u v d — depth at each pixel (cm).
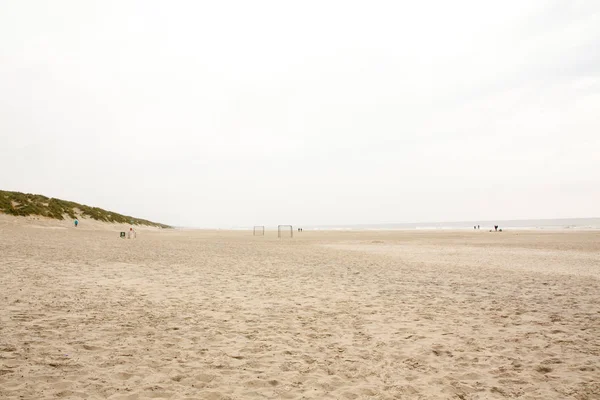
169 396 355
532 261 1653
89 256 1496
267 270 1277
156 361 442
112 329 557
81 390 358
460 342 542
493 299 845
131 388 368
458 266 1461
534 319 672
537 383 407
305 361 460
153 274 1109
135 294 813
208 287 930
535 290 957
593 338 566
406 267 1419
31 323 564
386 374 425
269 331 579
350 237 4191
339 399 363
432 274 1234
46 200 4488
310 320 648
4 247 1634
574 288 988
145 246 2244
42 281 902
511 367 452
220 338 539
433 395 375
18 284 846
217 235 4997
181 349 488
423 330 599
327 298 833
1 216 3481
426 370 438
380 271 1295
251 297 827
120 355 456
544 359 479
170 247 2244
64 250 1683
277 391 375
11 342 480
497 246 2553
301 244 2877
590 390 390
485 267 1435
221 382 392
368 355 485
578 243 2738
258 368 434
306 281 1060
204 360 452
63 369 405
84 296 768
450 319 668
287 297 836
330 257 1783
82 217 4678
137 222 6544
